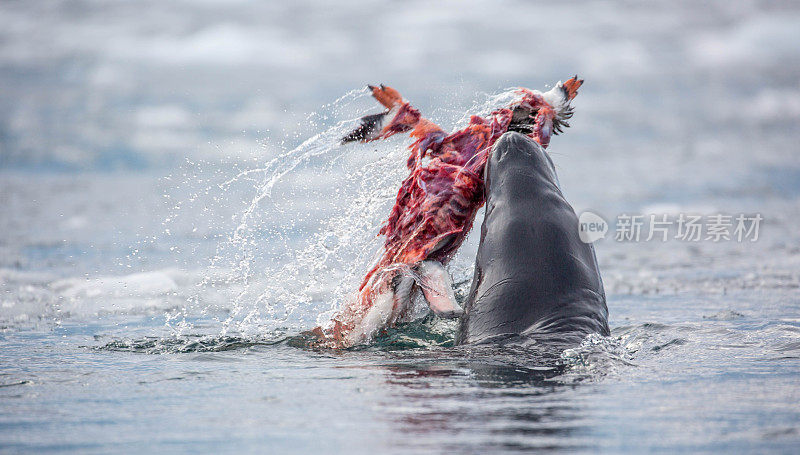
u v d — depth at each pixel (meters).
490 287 19.75
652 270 34.78
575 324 18.92
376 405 14.73
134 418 14.27
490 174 20.97
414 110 22.88
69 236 41.25
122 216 46.50
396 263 22.02
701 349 19.48
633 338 20.89
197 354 20.28
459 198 21.64
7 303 28.27
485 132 22.20
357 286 26.50
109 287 30.92
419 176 22.17
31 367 18.75
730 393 15.41
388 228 22.94
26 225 44.22
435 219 21.56
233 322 25.52
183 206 48.97
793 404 14.65
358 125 23.34
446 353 19.02
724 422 13.59
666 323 23.72
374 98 23.14
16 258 36.25
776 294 28.88
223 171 60.59
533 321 19.12
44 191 55.19
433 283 21.03
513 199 20.27
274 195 50.97
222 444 12.77
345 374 17.42
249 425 13.70
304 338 22.25
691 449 12.32
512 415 13.98
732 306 26.81
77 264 35.09
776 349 19.48
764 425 13.41
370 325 21.95
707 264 35.81
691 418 13.80
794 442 12.59
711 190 55.06
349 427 13.45
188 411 14.65
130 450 12.59
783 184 57.44
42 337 23.11
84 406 15.11
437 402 14.84
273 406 14.84
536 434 12.98
